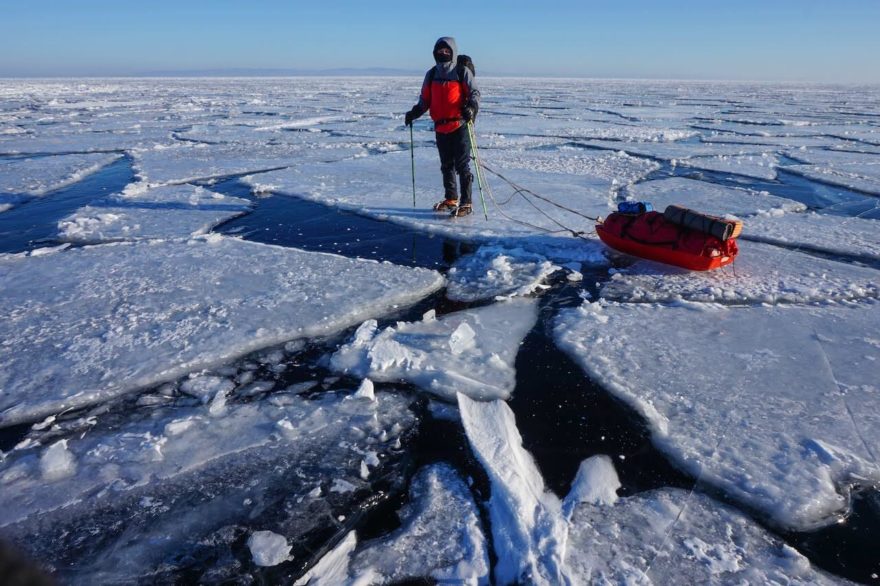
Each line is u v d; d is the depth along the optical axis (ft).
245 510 4.87
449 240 13.26
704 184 19.63
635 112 58.59
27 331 8.21
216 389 6.81
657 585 4.00
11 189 19.25
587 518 4.71
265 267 11.06
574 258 11.78
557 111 59.52
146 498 5.00
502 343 7.97
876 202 17.03
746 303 9.26
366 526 4.71
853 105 75.10
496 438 5.78
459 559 4.32
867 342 7.64
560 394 6.66
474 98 13.94
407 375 7.11
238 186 19.98
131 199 17.51
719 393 6.50
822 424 5.84
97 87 152.05
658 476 5.24
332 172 22.03
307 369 7.32
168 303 9.25
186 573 4.24
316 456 5.58
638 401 6.35
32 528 4.66
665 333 8.10
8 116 51.72
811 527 4.57
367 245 12.87
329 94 104.12
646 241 11.07
